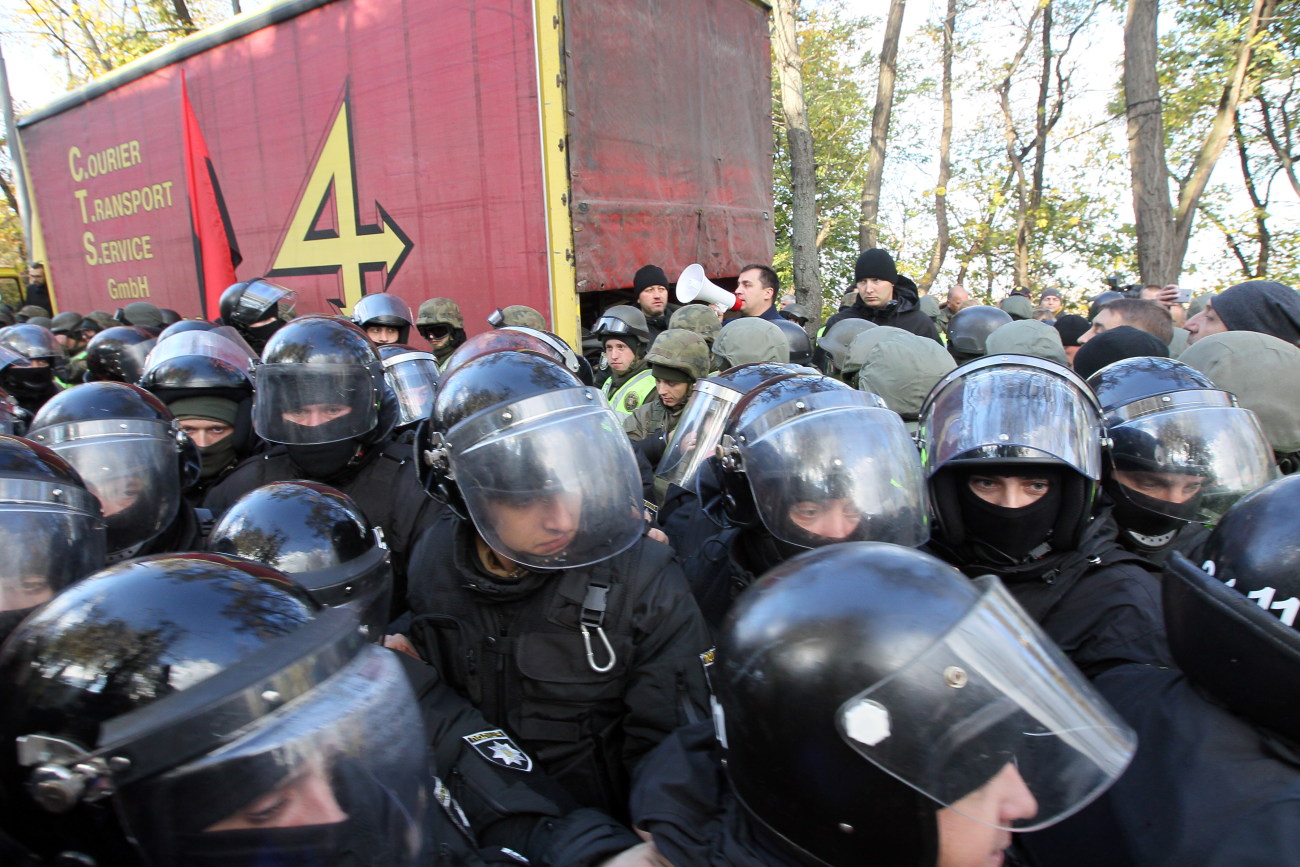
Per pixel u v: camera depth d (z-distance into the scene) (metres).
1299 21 11.31
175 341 3.01
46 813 0.86
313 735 0.89
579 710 1.60
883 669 0.92
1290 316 2.91
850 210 21.33
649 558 1.71
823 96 21.11
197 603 0.96
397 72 5.56
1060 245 18.44
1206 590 1.10
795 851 1.02
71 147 8.73
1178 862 0.99
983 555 1.78
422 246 5.66
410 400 3.30
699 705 1.60
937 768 0.91
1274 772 1.01
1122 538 2.02
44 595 1.42
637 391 4.26
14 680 0.92
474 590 1.65
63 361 5.53
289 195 6.44
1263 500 1.12
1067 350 4.71
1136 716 1.23
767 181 7.38
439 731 1.51
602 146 5.20
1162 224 8.26
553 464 1.54
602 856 1.29
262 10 6.30
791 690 0.96
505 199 5.17
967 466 1.71
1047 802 0.95
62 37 14.84
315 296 6.45
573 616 1.60
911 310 5.20
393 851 0.94
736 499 1.93
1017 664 0.97
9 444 1.52
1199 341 2.59
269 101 6.43
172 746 0.83
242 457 3.01
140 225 7.96
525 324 4.64
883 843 0.95
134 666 0.89
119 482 1.94
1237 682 1.05
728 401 2.44
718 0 6.53
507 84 5.04
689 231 6.13
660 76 5.77
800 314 8.95
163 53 7.25
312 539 1.62
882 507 1.68
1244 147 15.72
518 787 1.44
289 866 0.87
